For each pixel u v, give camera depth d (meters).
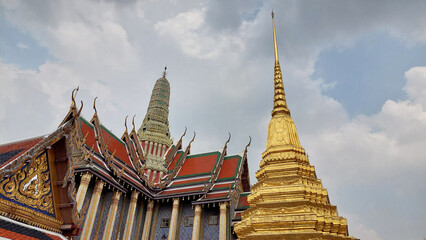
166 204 31.12
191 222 29.17
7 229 6.80
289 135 17.62
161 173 34.59
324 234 11.93
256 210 13.91
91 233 22.86
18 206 7.53
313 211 13.00
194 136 38.91
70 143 8.92
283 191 14.11
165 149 40.91
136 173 31.27
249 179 35.09
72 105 9.95
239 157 34.16
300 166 15.45
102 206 24.98
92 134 27.66
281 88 20.59
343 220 12.56
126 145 33.53
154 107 45.56
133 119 38.56
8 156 8.20
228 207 27.77
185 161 36.09
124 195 28.05
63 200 8.75
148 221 29.58
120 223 26.62
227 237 25.92
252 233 13.05
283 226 12.54
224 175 32.22
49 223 8.30
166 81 50.06
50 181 8.61
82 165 22.62
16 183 7.57
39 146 8.12
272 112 19.94
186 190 30.62
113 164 26.53
